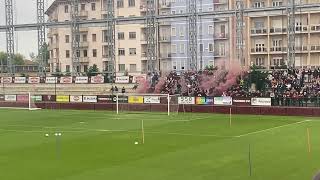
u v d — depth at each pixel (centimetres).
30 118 5269
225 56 9025
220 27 9119
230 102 5750
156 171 2220
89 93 7438
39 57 7750
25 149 2992
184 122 4675
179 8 9206
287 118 5019
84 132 3881
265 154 2656
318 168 2247
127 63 10400
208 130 3938
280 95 5675
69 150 2922
